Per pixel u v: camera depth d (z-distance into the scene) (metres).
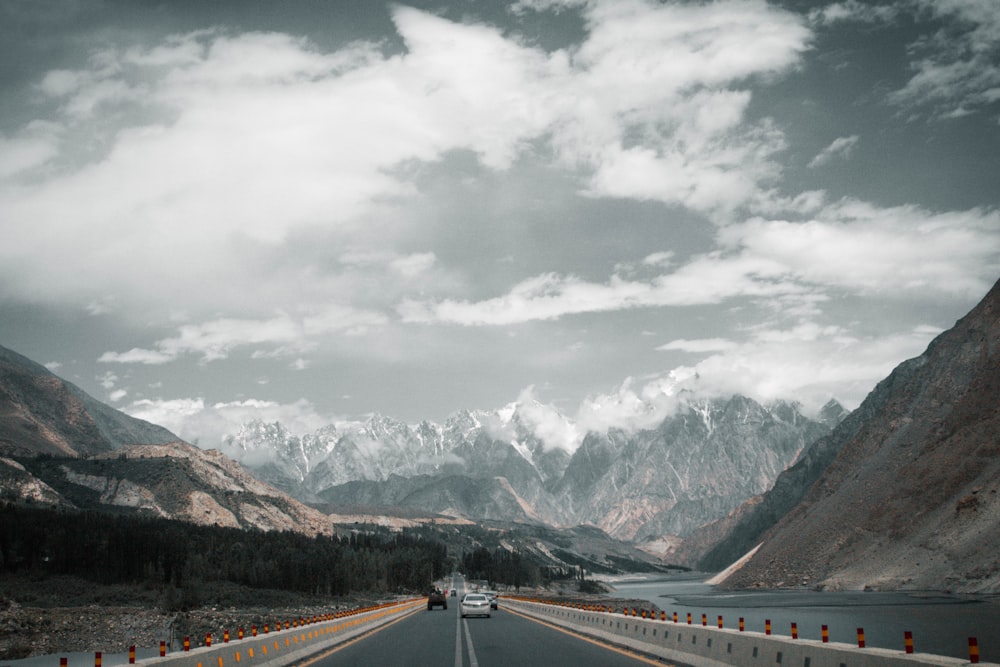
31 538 177.62
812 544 187.25
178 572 183.75
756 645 26.69
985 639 61.72
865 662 20.52
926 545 145.75
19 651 82.44
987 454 152.50
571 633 52.38
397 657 36.03
